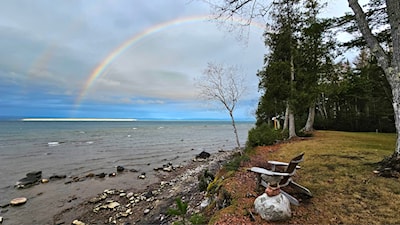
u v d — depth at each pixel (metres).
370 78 17.70
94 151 23.06
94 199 9.98
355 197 3.81
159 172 15.30
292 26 12.24
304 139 12.29
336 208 3.48
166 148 26.70
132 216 8.13
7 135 36.91
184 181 12.48
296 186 4.10
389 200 3.58
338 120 23.86
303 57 12.87
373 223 2.99
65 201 9.84
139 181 13.09
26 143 27.55
